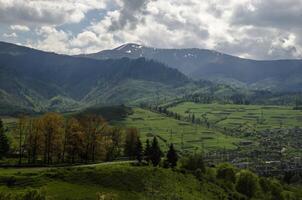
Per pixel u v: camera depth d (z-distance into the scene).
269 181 191.50
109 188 118.69
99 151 176.75
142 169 137.75
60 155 170.50
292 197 194.62
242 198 154.88
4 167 144.75
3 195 67.00
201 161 172.00
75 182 118.31
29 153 161.38
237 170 192.38
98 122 177.12
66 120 174.38
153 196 121.62
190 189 138.12
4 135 172.00
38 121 162.12
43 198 69.62
